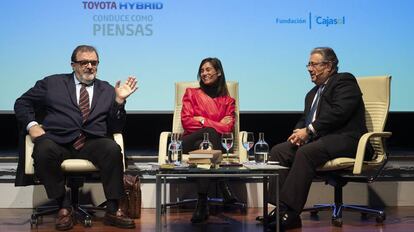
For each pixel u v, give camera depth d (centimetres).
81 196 426
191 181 431
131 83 374
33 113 374
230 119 411
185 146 394
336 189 378
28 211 411
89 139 367
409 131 514
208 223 367
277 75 482
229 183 432
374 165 373
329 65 381
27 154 358
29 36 470
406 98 483
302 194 343
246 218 385
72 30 473
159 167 303
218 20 481
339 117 363
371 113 390
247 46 482
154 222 370
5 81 468
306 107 397
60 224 342
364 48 483
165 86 479
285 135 515
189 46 480
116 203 356
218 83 420
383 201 437
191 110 412
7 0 468
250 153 418
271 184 361
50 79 381
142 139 514
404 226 355
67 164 352
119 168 356
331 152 354
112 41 475
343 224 363
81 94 377
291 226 351
